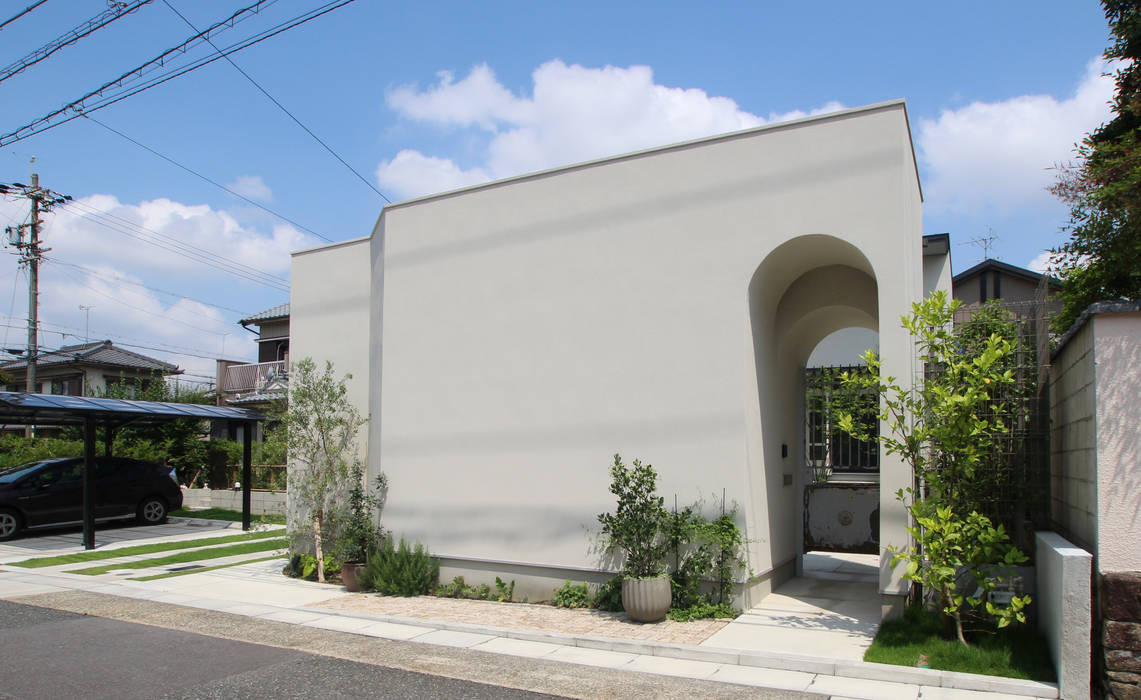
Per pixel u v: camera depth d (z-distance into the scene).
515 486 8.75
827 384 10.73
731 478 7.47
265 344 29.02
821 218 7.23
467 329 9.32
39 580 10.34
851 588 8.60
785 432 9.13
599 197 8.48
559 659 6.16
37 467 15.70
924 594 6.71
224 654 6.38
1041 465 6.62
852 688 5.25
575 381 8.45
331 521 10.56
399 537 9.63
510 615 7.75
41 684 5.51
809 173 7.32
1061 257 8.84
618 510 7.70
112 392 25.62
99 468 16.44
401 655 6.33
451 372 9.40
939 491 6.01
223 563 11.97
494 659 6.18
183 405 15.84
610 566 8.03
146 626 7.49
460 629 7.22
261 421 16.61
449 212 9.63
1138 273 7.79
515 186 9.09
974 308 7.12
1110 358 5.09
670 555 7.75
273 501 18.16
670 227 8.02
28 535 15.33
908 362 6.80
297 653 6.41
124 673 5.79
